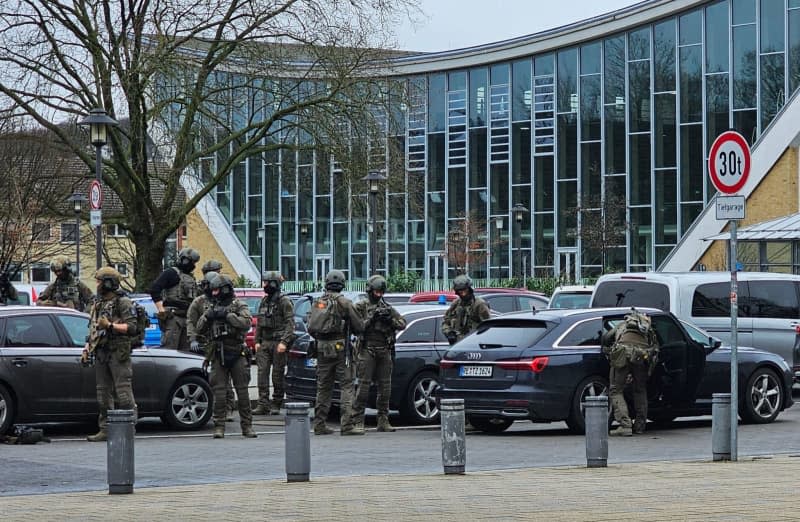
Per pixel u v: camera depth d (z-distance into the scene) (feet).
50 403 65.21
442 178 256.11
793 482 44.45
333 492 42.37
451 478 46.93
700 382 70.54
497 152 248.52
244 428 67.05
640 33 226.58
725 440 53.52
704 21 217.56
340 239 268.62
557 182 238.68
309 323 68.90
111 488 42.88
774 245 166.30
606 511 36.37
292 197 274.77
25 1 126.93
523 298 105.81
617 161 229.66
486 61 247.29
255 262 279.90
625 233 226.38
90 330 62.23
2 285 94.94
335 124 132.46
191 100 129.08
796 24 207.92
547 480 45.83
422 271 257.96
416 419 74.74
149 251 138.62
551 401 65.92
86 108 128.98
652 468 50.24
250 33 129.70
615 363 66.23
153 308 121.49
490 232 247.29
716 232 211.41
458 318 73.31
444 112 255.91
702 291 83.92
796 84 207.82
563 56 238.68
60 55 127.44
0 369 63.77
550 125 240.73
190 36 128.67
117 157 132.05
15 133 144.77
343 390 68.59
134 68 124.57
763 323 88.22
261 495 41.60
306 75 136.15
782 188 203.62
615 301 85.15
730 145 53.83
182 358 70.90
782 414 80.64
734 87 214.48
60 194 162.91
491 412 66.64
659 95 223.71
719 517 34.73
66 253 216.33
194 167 137.49
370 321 69.56
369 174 134.31
